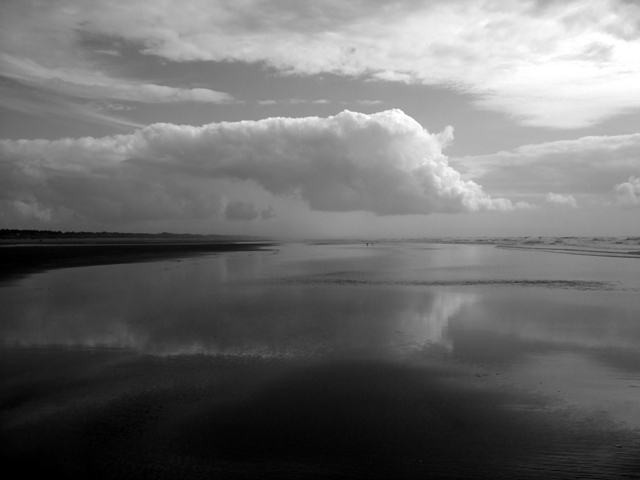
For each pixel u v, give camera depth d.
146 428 6.81
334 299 18.11
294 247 82.50
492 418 7.08
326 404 7.61
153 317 14.59
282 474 5.58
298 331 12.70
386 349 10.88
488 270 30.78
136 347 11.12
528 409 7.41
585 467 5.73
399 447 6.19
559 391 8.17
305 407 7.49
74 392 8.27
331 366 9.61
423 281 24.14
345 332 12.58
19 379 8.99
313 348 10.98
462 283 23.30
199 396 8.00
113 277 25.73
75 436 6.60
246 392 8.16
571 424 6.87
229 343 11.44
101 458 5.99
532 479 5.49
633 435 6.53
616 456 5.97
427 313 15.23
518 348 10.95
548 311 15.52
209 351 10.75
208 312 15.42
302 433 6.59
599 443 6.30
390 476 5.54
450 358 10.16
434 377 8.90
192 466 5.78
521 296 18.83
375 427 6.78
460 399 7.81
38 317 14.60
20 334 12.39
